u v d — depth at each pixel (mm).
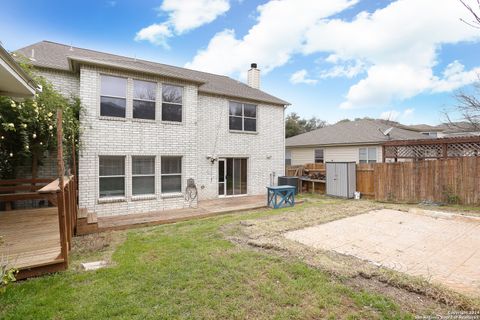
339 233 6375
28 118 6500
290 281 3746
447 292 3340
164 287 3631
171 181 10031
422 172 10688
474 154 10109
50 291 3533
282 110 14836
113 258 4812
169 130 9867
